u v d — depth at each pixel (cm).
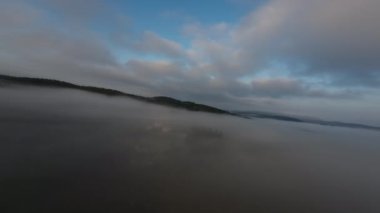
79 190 1188
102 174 1443
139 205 1138
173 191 1367
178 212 1145
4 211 916
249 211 1305
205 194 1410
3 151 1532
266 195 1577
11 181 1155
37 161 1467
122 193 1230
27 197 1041
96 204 1084
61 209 999
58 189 1160
